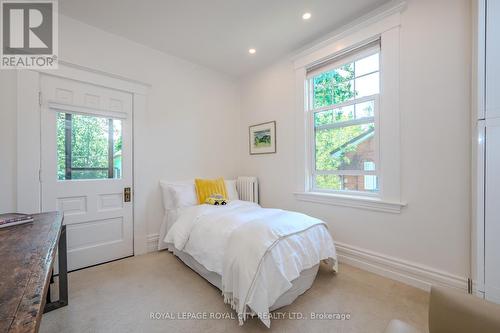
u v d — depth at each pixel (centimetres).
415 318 151
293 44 271
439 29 176
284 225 174
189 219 224
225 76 354
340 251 241
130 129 261
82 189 229
